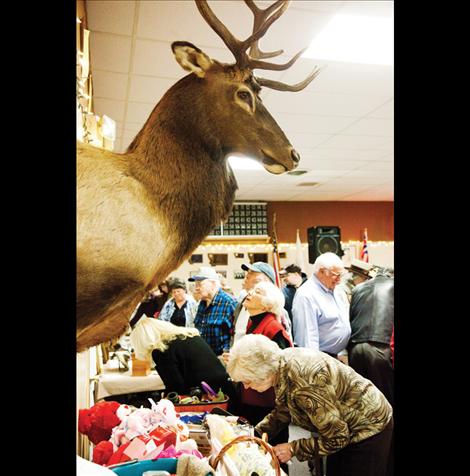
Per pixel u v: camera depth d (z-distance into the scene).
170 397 2.19
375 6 2.61
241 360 1.60
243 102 1.26
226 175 1.28
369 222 9.51
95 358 2.90
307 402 1.56
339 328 2.86
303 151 5.77
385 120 4.64
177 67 3.28
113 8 2.56
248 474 1.22
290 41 2.98
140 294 1.05
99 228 0.94
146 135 1.14
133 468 1.02
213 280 3.42
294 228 9.15
